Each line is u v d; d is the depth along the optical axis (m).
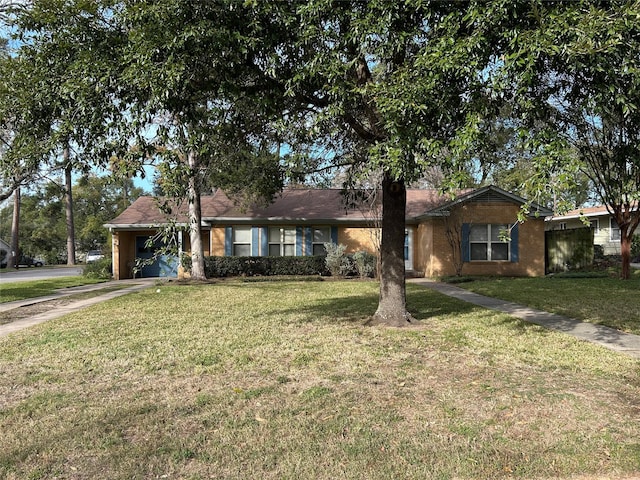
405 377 5.01
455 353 6.02
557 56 4.42
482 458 3.22
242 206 18.28
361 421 3.84
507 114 6.87
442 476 3.00
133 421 3.90
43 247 49.25
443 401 4.28
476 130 4.27
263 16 5.24
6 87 5.48
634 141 5.19
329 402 4.27
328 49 5.40
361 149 7.27
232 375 5.18
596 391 4.54
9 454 3.33
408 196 22.75
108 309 10.73
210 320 8.90
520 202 18.52
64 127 5.21
